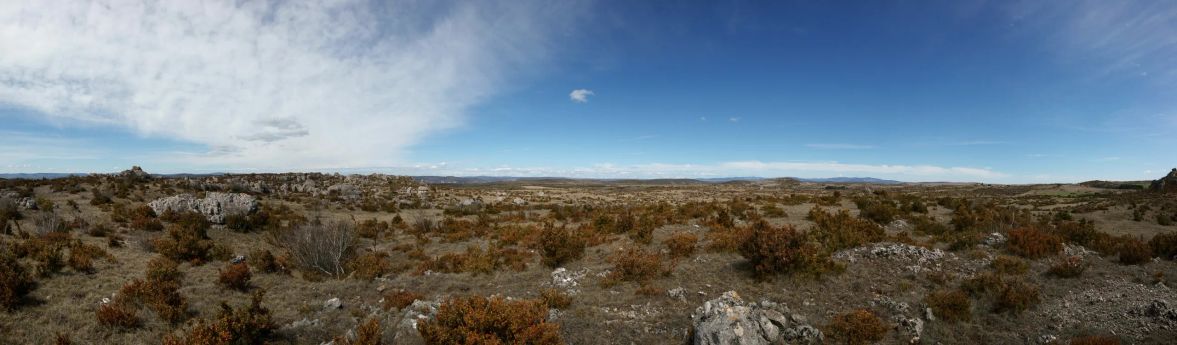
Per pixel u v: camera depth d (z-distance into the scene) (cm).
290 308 1548
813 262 1605
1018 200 6175
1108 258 1792
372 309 1507
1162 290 1305
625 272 1766
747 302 1381
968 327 1127
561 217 4650
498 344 963
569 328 1184
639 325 1227
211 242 2638
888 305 1297
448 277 2008
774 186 15812
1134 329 1034
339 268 2197
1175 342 941
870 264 1759
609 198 8706
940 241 2267
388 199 6384
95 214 3203
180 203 3369
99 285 1591
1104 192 6706
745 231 2298
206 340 1038
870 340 1076
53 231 2384
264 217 3509
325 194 6253
